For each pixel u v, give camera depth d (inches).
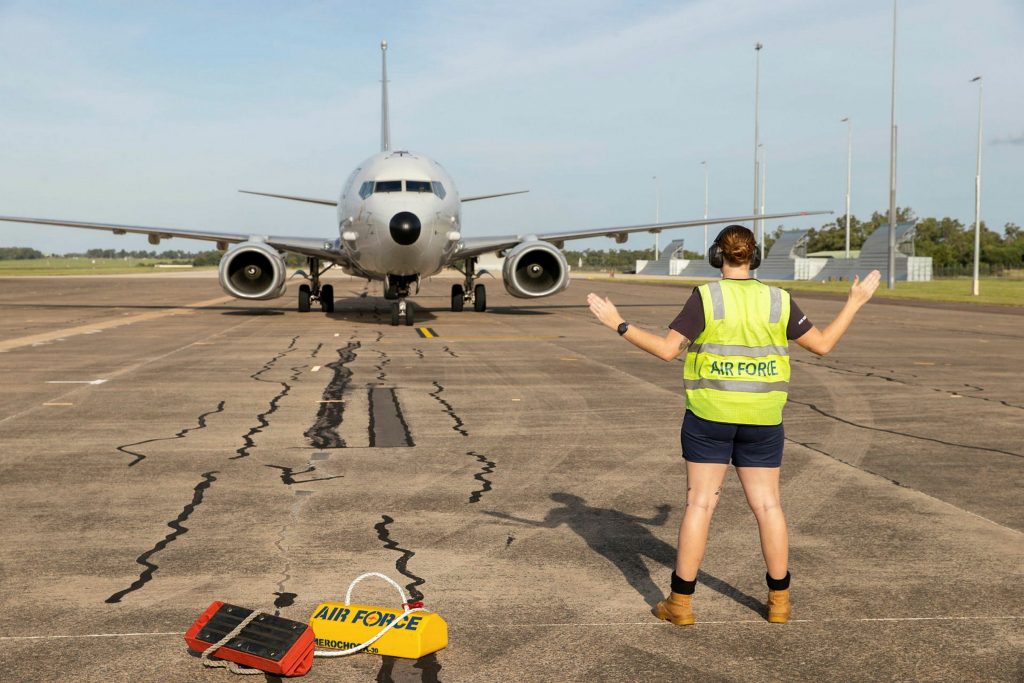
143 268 5940.0
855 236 5408.5
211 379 481.7
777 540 158.6
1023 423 361.1
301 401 409.1
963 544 203.8
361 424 352.8
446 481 261.0
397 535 209.0
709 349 158.1
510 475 268.7
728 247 163.2
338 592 172.7
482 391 442.3
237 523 217.9
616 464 283.7
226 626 145.7
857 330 850.1
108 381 473.1
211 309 1151.0
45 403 400.5
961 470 277.1
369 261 827.4
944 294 1712.6
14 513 226.1
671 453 300.4
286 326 856.9
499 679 137.4
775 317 157.0
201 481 259.6
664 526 217.3
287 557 193.0
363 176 835.4
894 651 147.3
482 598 170.6
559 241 1032.2
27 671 138.6
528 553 196.7
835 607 166.7
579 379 487.5
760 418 156.5
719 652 147.1
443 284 2434.8
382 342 695.7
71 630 154.5
